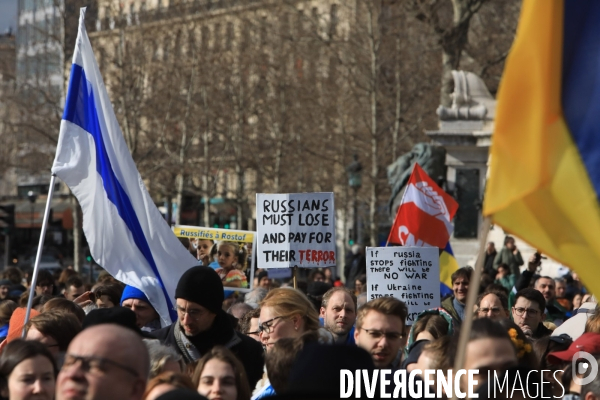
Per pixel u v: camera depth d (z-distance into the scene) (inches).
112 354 214.7
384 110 2047.2
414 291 518.0
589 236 212.4
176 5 2128.4
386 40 1962.4
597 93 214.7
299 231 547.8
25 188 3713.1
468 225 1200.8
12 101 2166.6
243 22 2231.8
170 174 2196.1
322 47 2145.7
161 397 207.8
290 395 186.5
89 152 470.6
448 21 1727.4
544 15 215.9
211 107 2121.1
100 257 466.6
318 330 362.9
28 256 2950.3
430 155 1211.2
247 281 620.1
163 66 2078.0
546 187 213.5
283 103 2164.1
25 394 276.7
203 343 365.1
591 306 464.4
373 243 1846.7
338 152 2113.7
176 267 468.4
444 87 1498.5
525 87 215.3
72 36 2052.2
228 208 2974.9
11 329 436.1
